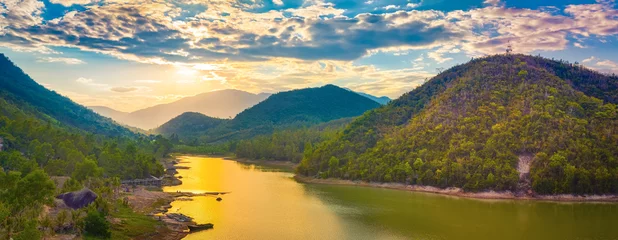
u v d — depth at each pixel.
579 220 147.25
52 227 105.56
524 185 193.88
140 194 183.75
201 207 162.88
